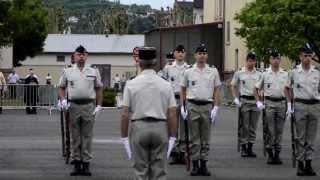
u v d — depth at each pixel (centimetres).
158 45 5556
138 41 8388
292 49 3338
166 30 5531
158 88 941
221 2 5994
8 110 3612
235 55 5278
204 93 1401
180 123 1552
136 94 939
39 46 6588
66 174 1395
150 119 936
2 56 6072
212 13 6475
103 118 3152
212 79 1412
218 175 1399
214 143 2039
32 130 2442
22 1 6128
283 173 1441
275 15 3388
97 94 1407
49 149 1841
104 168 1483
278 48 3412
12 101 3588
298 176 1402
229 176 1388
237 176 1388
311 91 1423
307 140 1431
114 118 3158
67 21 11944
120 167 1498
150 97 938
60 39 8306
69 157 1547
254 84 1712
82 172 1384
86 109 1380
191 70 1416
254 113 1753
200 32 5497
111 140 2100
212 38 5516
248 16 3578
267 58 3531
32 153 1753
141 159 942
